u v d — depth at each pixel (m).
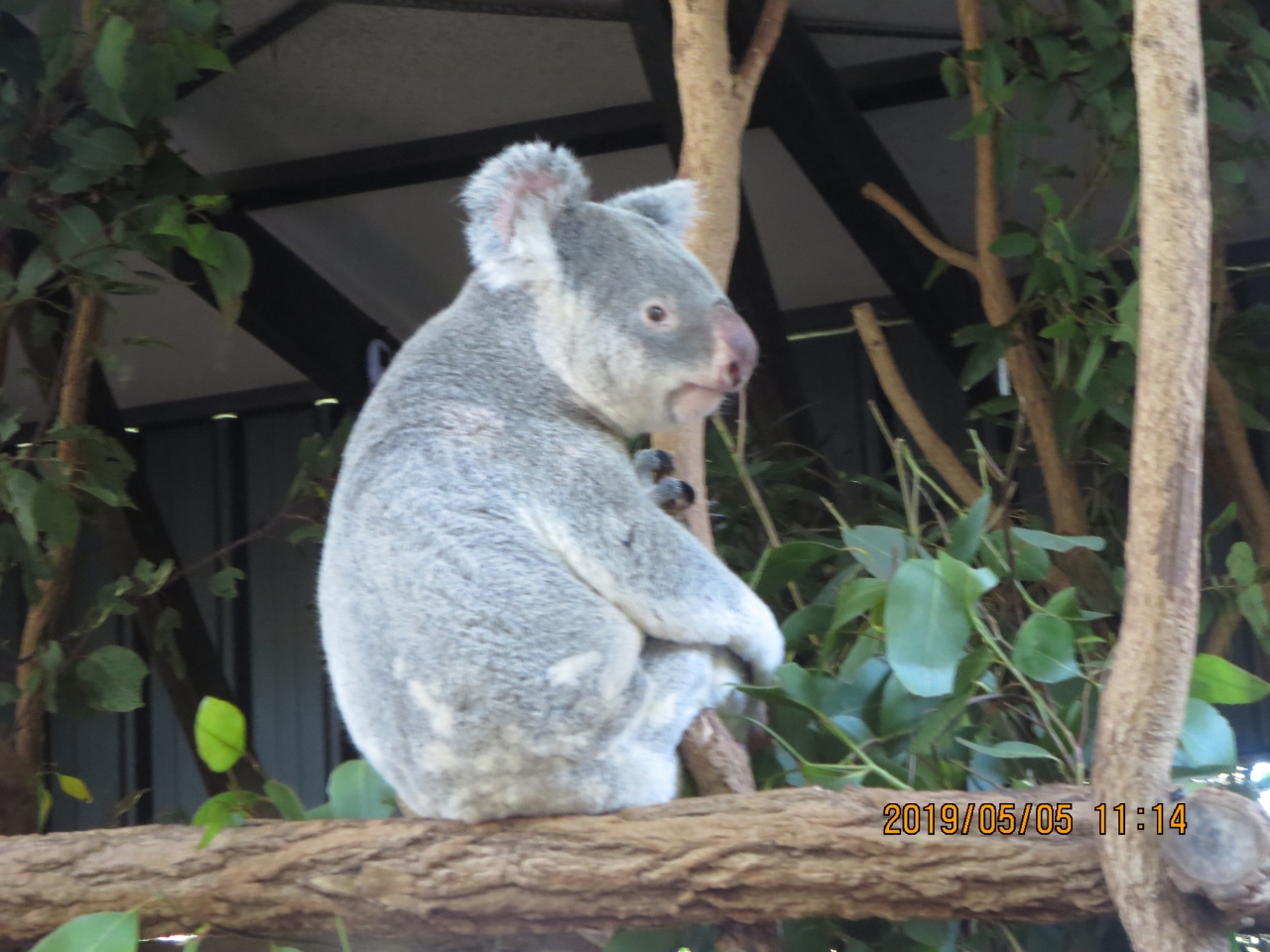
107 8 3.78
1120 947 2.58
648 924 2.22
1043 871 2.00
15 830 3.71
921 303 5.71
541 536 2.34
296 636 6.84
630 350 2.48
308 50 4.60
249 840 2.36
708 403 2.56
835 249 6.07
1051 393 4.36
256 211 5.46
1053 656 2.41
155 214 3.90
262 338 5.66
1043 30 4.09
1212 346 4.33
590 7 4.43
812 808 2.14
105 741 7.01
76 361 4.12
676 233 2.91
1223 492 4.82
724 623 2.42
